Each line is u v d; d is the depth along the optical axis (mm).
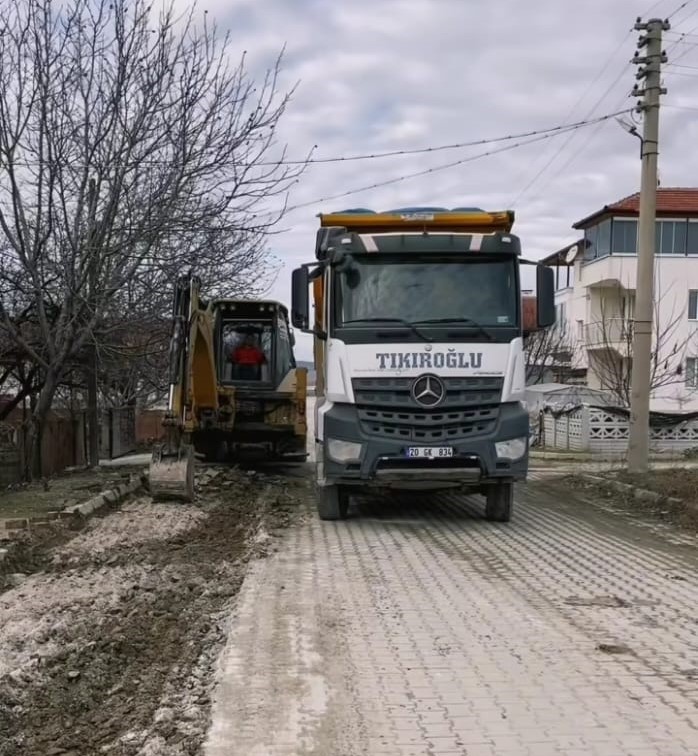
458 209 10352
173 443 10867
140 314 13555
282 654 5078
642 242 13523
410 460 8969
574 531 9445
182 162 12625
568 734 3975
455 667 4891
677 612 6086
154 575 6977
